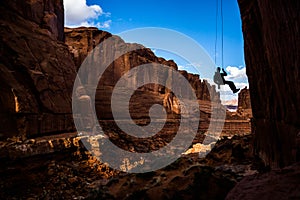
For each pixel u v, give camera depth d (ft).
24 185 37.45
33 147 42.47
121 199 29.43
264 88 35.99
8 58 52.75
